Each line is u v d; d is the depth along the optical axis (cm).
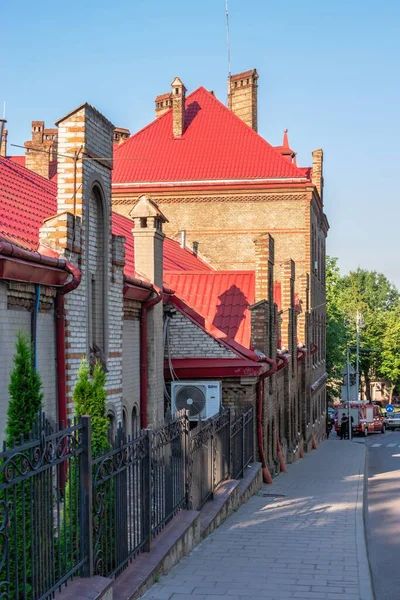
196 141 4169
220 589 1032
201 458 1495
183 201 3981
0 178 1611
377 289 13138
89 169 1331
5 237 1073
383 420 7281
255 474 2205
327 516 1773
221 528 1554
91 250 1369
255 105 4588
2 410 1008
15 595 640
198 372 2133
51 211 1594
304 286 4047
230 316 2458
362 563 1240
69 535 774
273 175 3947
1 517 658
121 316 1498
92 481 826
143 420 1764
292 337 3500
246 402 2186
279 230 3966
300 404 4075
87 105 1304
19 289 1051
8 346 1028
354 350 9200
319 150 4944
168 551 1092
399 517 1884
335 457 3881
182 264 2955
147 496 1048
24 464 662
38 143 3406
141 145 4178
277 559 1264
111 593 811
